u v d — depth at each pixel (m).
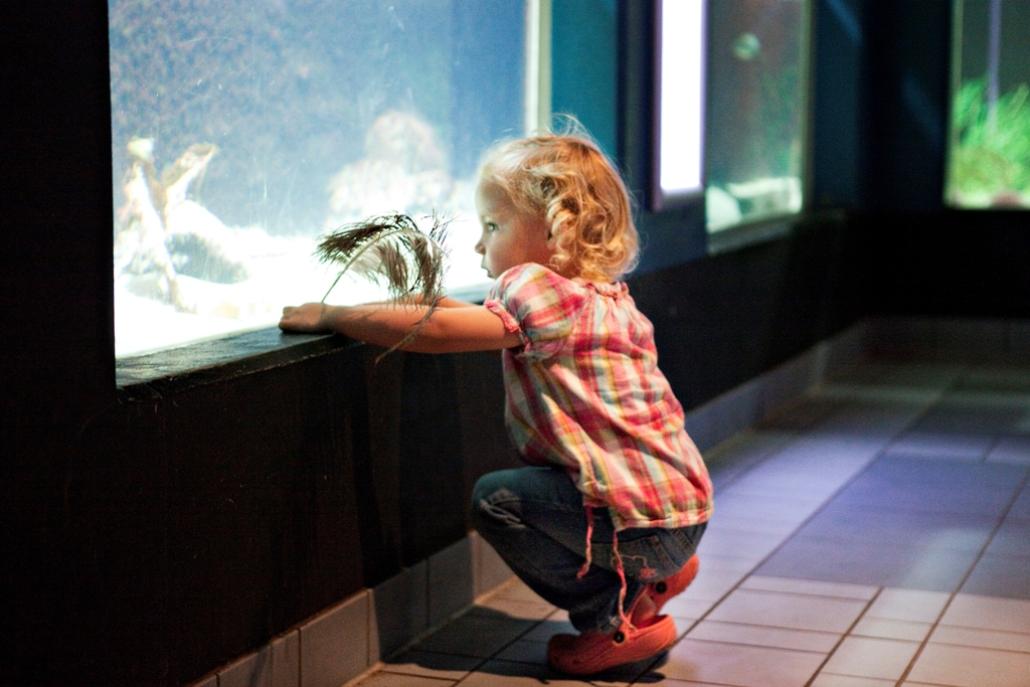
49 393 2.06
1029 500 4.69
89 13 2.10
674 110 4.87
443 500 3.38
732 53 5.88
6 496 1.99
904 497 4.74
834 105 7.57
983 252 7.97
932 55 7.93
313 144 3.08
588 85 4.25
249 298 2.91
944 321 8.04
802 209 7.44
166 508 2.33
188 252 2.70
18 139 1.97
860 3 7.50
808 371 6.85
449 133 3.64
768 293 6.17
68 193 2.07
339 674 2.94
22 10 1.97
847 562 3.96
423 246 2.74
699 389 5.29
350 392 2.91
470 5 3.69
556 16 4.09
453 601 3.46
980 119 8.02
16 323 1.99
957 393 6.81
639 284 4.52
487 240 2.98
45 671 2.09
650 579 2.95
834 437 5.76
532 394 2.84
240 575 2.56
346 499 2.93
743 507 4.61
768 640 3.29
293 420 2.70
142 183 2.55
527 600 3.61
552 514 2.89
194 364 2.44
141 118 2.54
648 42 4.54
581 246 2.88
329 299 3.17
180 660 2.40
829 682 3.02
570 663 3.02
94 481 2.16
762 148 6.52
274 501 2.65
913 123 8.00
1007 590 3.69
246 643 2.60
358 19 3.21
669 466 2.86
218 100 2.76
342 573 2.94
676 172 4.93
